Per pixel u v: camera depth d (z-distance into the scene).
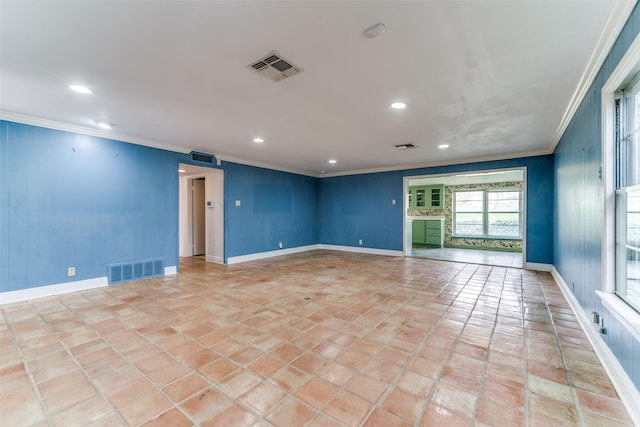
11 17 1.63
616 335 1.83
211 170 5.90
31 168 3.50
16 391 1.75
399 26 1.74
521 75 2.37
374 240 7.38
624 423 1.49
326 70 2.29
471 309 3.18
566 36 1.83
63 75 2.37
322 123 3.63
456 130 3.93
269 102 2.95
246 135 4.23
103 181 4.12
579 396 1.71
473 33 1.81
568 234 3.55
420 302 3.43
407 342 2.40
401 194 6.95
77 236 3.88
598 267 2.22
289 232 7.41
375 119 3.48
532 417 1.54
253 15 1.63
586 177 2.62
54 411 1.58
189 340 2.43
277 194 7.08
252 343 2.38
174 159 4.97
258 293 3.80
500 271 5.18
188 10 1.58
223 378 1.89
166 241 4.87
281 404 1.64
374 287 4.10
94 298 3.57
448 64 2.19
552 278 4.64
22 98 2.85
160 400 1.68
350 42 1.91
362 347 2.31
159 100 2.90
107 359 2.13
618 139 1.97
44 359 2.12
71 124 3.71
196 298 3.58
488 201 8.62
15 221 3.39
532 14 1.63
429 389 1.78
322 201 8.38
